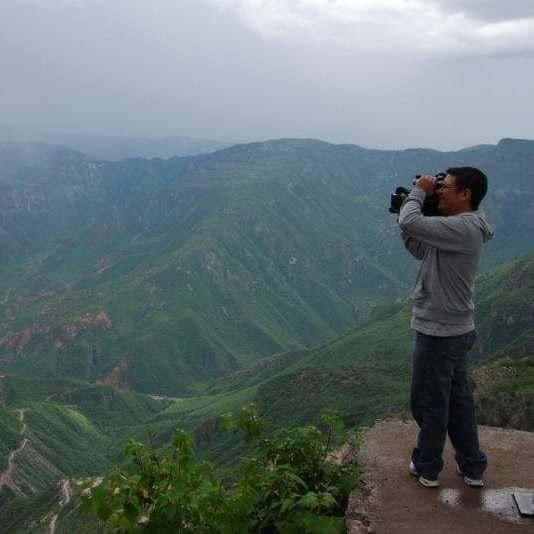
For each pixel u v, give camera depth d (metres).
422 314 6.42
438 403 6.50
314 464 6.55
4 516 112.75
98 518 5.08
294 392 105.44
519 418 29.91
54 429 165.75
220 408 156.62
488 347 150.62
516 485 6.79
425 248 6.44
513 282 169.12
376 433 8.17
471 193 6.39
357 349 166.75
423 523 6.05
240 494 5.46
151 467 5.57
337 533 5.16
